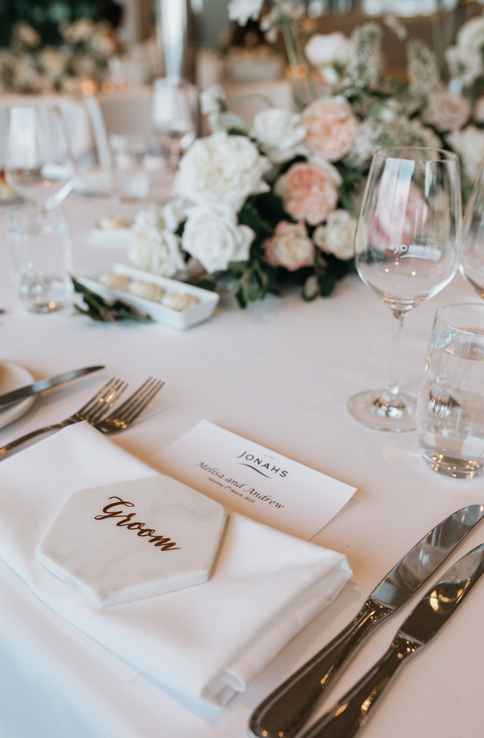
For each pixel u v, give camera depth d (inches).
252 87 93.8
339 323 34.8
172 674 13.1
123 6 205.3
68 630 14.9
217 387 27.1
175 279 37.7
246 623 14.1
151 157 71.2
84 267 41.6
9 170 41.9
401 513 19.6
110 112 84.0
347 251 36.9
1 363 27.4
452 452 21.5
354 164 39.3
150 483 18.4
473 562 17.1
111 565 15.4
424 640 14.6
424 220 22.8
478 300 38.2
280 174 37.6
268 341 32.1
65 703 13.9
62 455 19.8
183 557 15.7
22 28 161.2
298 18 51.4
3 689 15.8
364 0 182.5
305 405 25.9
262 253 36.1
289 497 19.9
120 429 23.3
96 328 33.0
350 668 14.1
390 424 24.5
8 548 16.4
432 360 21.3
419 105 51.9
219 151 33.8
